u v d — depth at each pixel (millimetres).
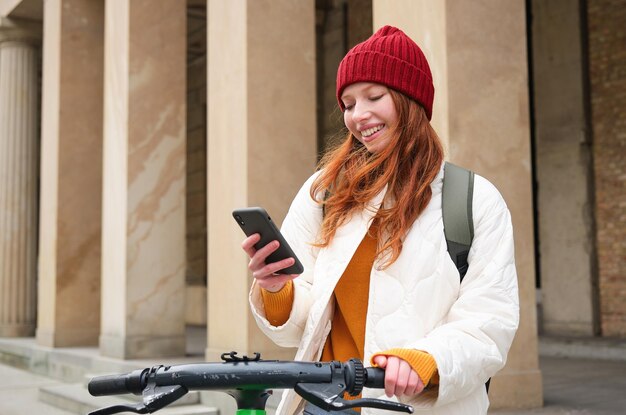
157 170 7980
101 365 7793
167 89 8094
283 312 1779
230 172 6238
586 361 8188
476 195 1700
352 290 1750
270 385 1358
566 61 9500
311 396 1310
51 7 10125
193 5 12656
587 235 9258
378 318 1652
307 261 1889
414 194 1691
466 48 4891
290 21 6316
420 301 1637
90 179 9836
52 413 6816
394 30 1796
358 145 1896
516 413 4738
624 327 8938
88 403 6484
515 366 4957
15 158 12109
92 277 9766
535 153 10055
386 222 1677
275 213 6125
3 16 11961
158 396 1332
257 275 1594
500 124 4992
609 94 9141
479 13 4961
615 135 9086
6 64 12164
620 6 9016
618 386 6137
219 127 6414
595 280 9227
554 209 9625
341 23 12242
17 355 10430
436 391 1475
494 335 1562
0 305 12000
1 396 7875
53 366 9133
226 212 6262
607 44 9164
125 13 8008
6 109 12148
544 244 9727
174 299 7961
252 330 5926
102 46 10016
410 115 1754
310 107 6367
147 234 7875
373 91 1750
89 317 9719
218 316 6289
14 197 12062
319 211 1886
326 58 12539
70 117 9766
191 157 16672
